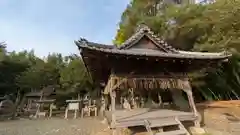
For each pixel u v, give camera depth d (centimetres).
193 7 1514
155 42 993
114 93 820
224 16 1195
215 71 1226
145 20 1747
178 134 752
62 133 952
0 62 2241
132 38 956
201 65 983
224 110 902
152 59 818
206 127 968
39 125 1223
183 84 952
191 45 1535
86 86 2277
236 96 1212
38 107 1828
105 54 726
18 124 1281
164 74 934
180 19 1530
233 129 830
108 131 942
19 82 2322
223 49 1118
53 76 2619
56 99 2328
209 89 1338
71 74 2295
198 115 910
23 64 2592
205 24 1323
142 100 1510
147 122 786
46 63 2727
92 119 1540
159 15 1811
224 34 1220
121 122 768
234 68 1170
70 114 1950
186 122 942
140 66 892
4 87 2189
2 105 1727
